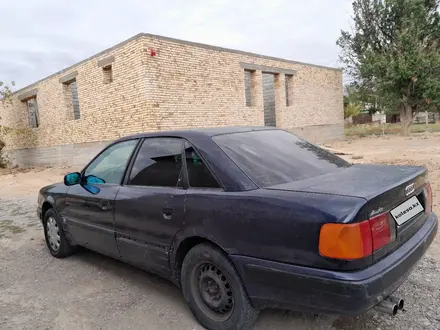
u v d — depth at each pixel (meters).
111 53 14.34
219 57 15.72
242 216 2.46
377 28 24.42
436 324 2.70
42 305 3.37
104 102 15.10
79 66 16.17
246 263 2.44
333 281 2.07
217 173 2.76
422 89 21.09
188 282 2.89
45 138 19.64
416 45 21.03
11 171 19.19
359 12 24.80
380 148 16.36
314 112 22.47
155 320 3.00
